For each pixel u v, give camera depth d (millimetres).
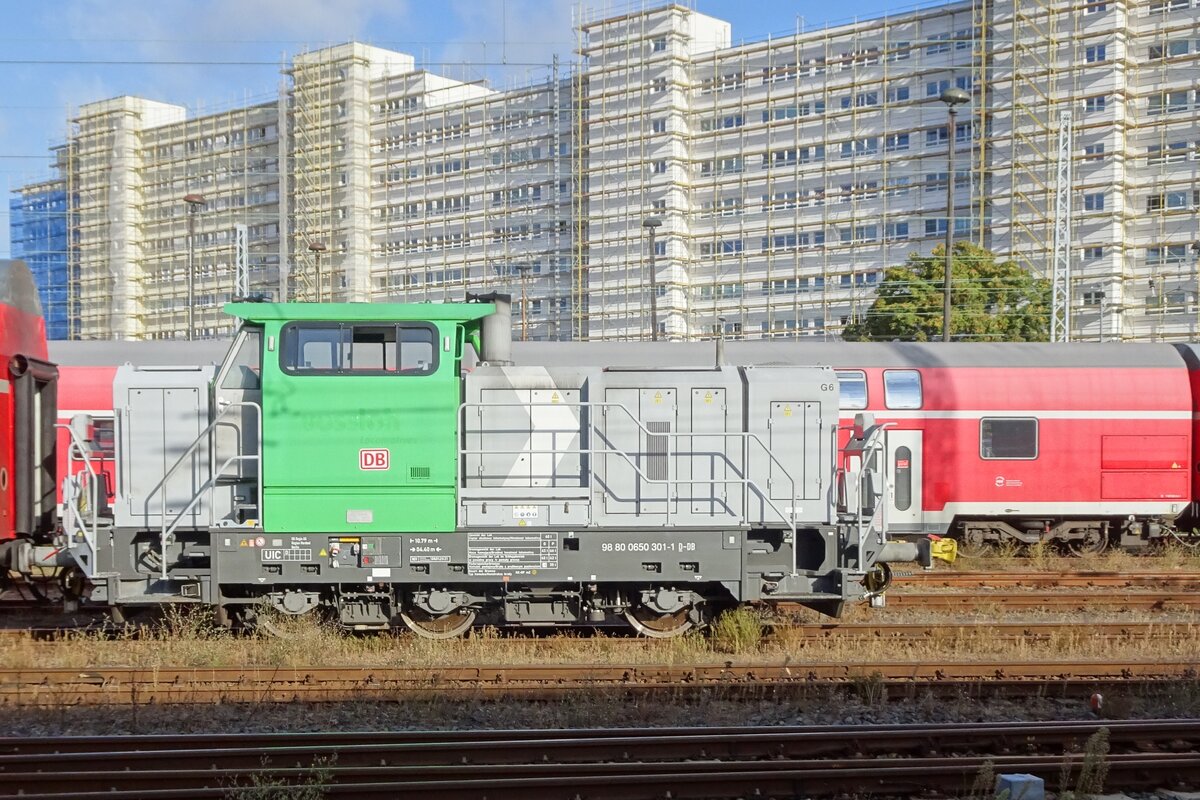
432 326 10852
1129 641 11164
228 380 11102
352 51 75438
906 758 7535
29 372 11930
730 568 11156
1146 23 52219
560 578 10977
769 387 11727
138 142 87062
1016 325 42125
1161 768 7277
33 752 7602
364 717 8766
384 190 75375
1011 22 54531
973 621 12383
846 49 59594
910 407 17516
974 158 55125
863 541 11203
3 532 11445
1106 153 51531
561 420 11469
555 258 68062
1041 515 17844
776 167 61562
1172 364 18031
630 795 7043
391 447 10750
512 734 7906
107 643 10773
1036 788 6723
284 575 10758
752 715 8828
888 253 57625
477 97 72500
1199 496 17781
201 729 8453
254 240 79312
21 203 97000
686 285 63625
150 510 11023
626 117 64688
